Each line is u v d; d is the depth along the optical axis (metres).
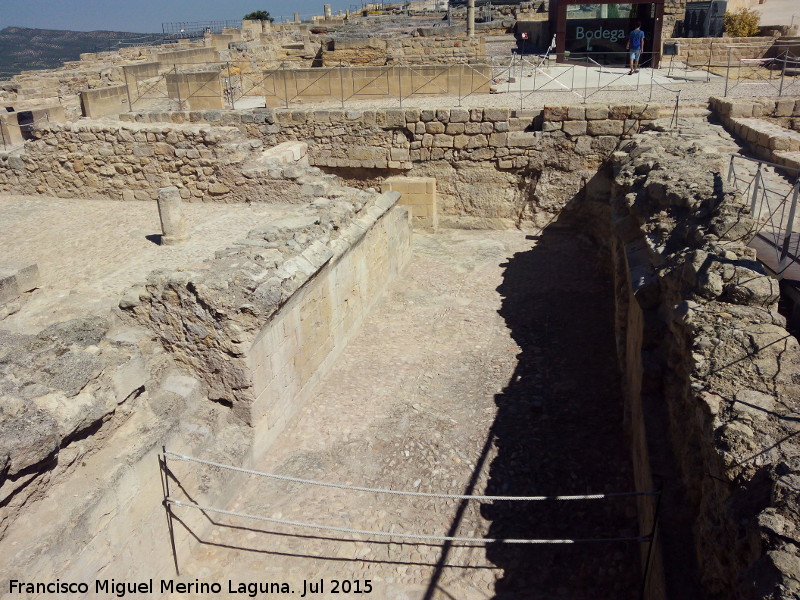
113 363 6.57
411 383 9.83
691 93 18.31
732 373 5.14
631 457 7.68
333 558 6.77
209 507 7.07
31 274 9.19
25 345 6.48
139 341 7.49
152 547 6.41
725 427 4.61
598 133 16.19
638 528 6.75
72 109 19.36
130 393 6.66
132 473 6.13
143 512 6.29
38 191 15.20
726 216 6.97
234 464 7.55
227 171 13.77
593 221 16.36
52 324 7.59
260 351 7.86
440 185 17.64
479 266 14.82
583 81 21.14
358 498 7.51
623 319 9.52
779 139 12.30
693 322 5.87
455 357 10.61
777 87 18.64
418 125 17.20
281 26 41.56
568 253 15.48
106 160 14.46
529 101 18.25
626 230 10.05
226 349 7.55
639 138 14.32
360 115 17.45
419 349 10.91
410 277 14.23
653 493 5.45
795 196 6.71
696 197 8.20
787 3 44.09
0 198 15.03
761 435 4.46
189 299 7.51
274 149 16.16
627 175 11.57
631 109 15.91
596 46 24.38
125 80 21.64
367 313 12.02
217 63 24.56
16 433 5.14
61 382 5.92
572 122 16.20
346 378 10.02
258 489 7.69
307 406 9.29
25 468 5.14
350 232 10.73
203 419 7.56
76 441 5.91
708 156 10.66
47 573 5.16
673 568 4.89
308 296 9.15
